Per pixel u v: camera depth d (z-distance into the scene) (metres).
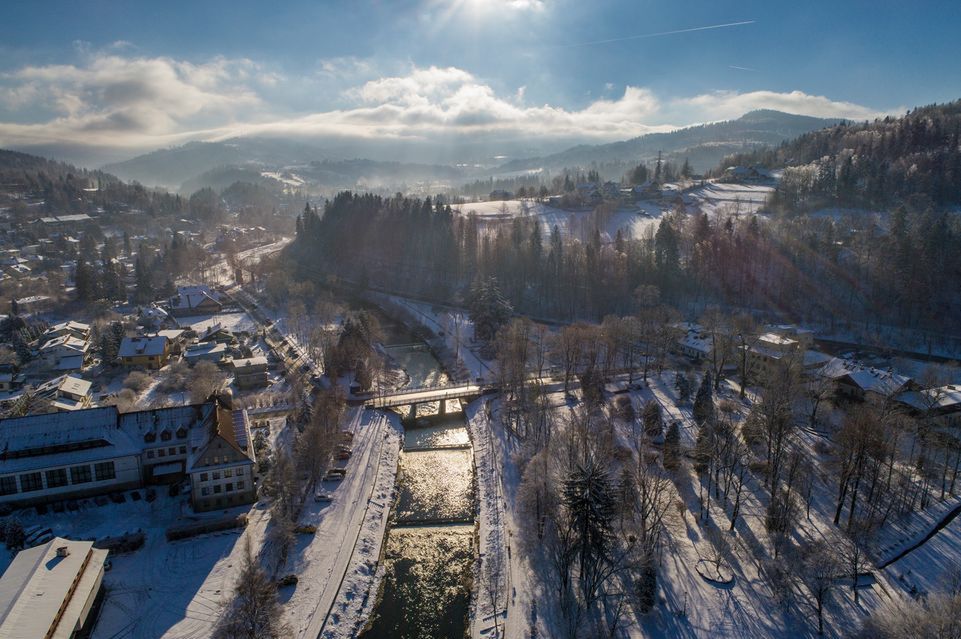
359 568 81.62
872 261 195.38
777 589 73.94
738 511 91.06
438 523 94.12
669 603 73.19
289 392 139.62
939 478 99.00
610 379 148.50
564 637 68.31
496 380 146.88
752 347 149.88
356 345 149.50
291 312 197.25
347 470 106.81
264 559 81.38
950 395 119.12
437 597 77.75
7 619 60.41
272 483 96.12
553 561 80.81
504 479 103.69
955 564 78.25
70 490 93.94
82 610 67.81
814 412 120.12
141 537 83.62
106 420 98.38
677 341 169.25
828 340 175.88
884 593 73.56
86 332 187.50
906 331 174.12
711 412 118.06
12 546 80.50
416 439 123.81
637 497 87.88
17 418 95.25
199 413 102.56
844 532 85.44
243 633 61.03
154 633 68.06
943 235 184.38
